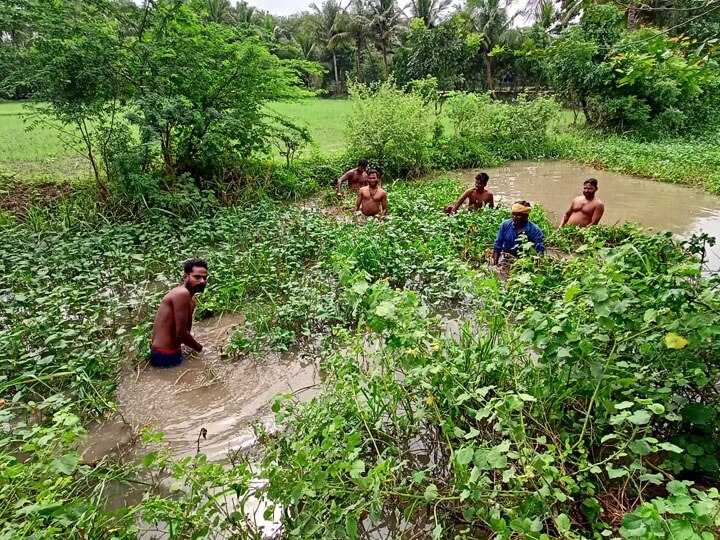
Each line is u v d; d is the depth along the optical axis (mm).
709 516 1972
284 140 12930
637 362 3572
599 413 3316
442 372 3396
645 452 2494
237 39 11703
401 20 43656
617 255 3479
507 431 2965
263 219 9656
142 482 3525
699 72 4785
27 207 9609
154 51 10172
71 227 8953
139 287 6836
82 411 4293
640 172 14430
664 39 4664
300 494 2621
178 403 4488
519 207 6609
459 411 3621
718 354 3430
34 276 6867
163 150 11219
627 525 2029
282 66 12641
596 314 2986
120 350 5195
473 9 33188
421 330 3465
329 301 5852
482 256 7367
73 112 9602
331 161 14359
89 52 9531
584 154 17938
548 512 2582
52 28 9297
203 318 6125
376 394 3734
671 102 21047
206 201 10383
